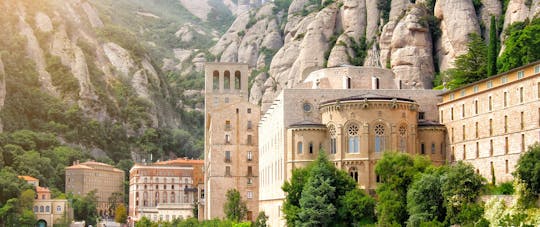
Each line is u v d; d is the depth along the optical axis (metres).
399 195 135.38
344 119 150.62
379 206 135.75
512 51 180.12
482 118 142.12
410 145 150.25
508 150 133.62
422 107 158.62
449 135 153.25
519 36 184.62
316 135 154.00
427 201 127.69
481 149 142.00
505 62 182.50
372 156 148.38
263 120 198.25
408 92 159.12
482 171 141.38
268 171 184.00
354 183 143.62
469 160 145.88
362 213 138.88
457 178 124.69
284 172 158.00
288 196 147.75
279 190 164.25
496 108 137.75
